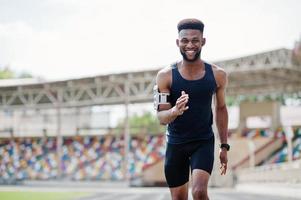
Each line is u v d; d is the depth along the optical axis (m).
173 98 6.01
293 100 99.44
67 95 69.44
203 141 6.07
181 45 5.86
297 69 53.00
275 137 64.56
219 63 53.19
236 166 64.12
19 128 77.56
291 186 34.69
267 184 44.16
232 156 65.00
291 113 73.44
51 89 64.81
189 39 5.82
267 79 60.97
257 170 49.34
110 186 63.38
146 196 31.45
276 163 62.22
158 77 6.00
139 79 59.19
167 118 5.71
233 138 65.69
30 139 73.50
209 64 6.05
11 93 67.31
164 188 56.22
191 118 5.97
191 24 5.84
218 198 28.17
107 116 73.25
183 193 6.36
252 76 58.75
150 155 67.31
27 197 31.42
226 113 6.30
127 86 59.78
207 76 5.95
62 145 71.50
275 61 51.44
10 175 72.75
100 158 69.44
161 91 5.98
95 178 68.94
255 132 65.56
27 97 72.06
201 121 6.01
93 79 60.16
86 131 75.00
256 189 48.88
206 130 6.07
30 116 78.12
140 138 68.56
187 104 5.94
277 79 60.56
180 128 6.04
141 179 66.56
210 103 6.05
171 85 5.95
